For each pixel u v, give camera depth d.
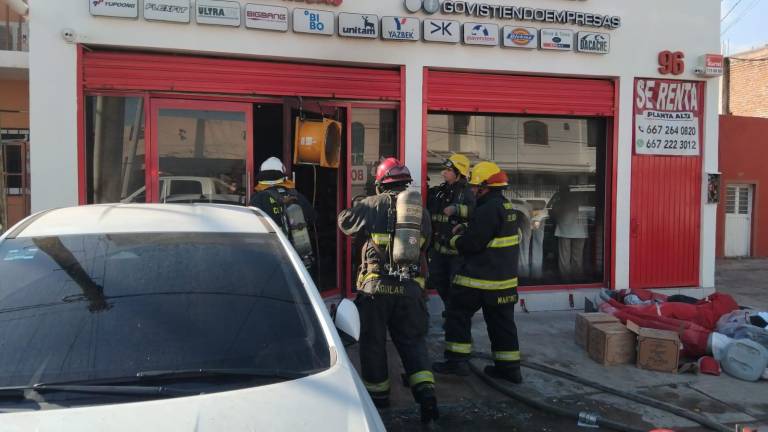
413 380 4.15
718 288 10.15
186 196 6.66
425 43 7.14
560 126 8.00
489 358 5.75
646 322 6.00
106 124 6.39
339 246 7.31
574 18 7.51
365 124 7.27
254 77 6.73
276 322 2.56
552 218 8.05
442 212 6.18
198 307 2.54
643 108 7.97
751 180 14.12
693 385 5.18
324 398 2.19
